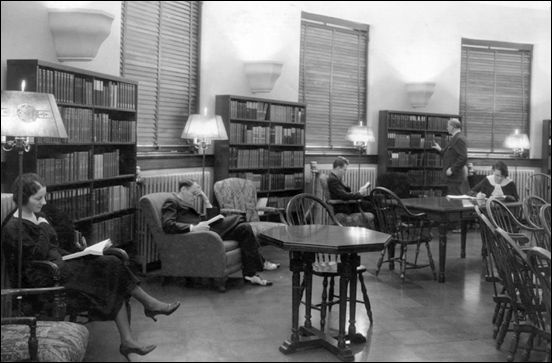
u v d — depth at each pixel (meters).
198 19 6.80
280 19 7.64
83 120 4.74
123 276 3.46
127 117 5.57
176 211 5.27
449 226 8.70
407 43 9.20
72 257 3.48
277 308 4.53
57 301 3.24
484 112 10.05
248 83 7.28
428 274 5.85
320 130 8.59
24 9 4.50
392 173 8.11
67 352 2.88
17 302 3.34
